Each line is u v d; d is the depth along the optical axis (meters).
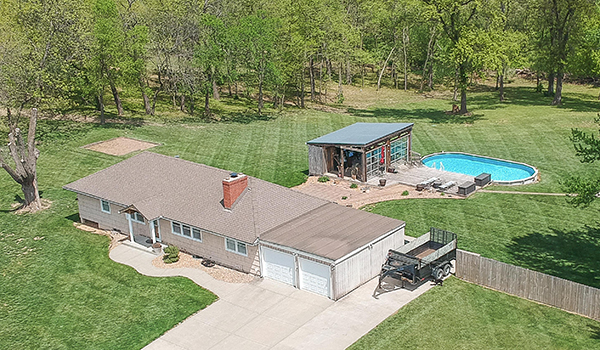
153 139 57.31
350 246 29.83
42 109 63.19
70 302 30.19
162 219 35.56
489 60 65.12
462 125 65.31
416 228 37.41
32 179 41.34
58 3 51.62
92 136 56.91
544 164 49.88
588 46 70.56
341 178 46.94
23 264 34.31
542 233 36.03
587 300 26.69
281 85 75.00
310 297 29.61
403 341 25.48
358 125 52.47
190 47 66.25
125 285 31.62
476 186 44.59
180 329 27.41
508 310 27.64
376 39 98.75
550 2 72.88
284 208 34.22
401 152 49.78
